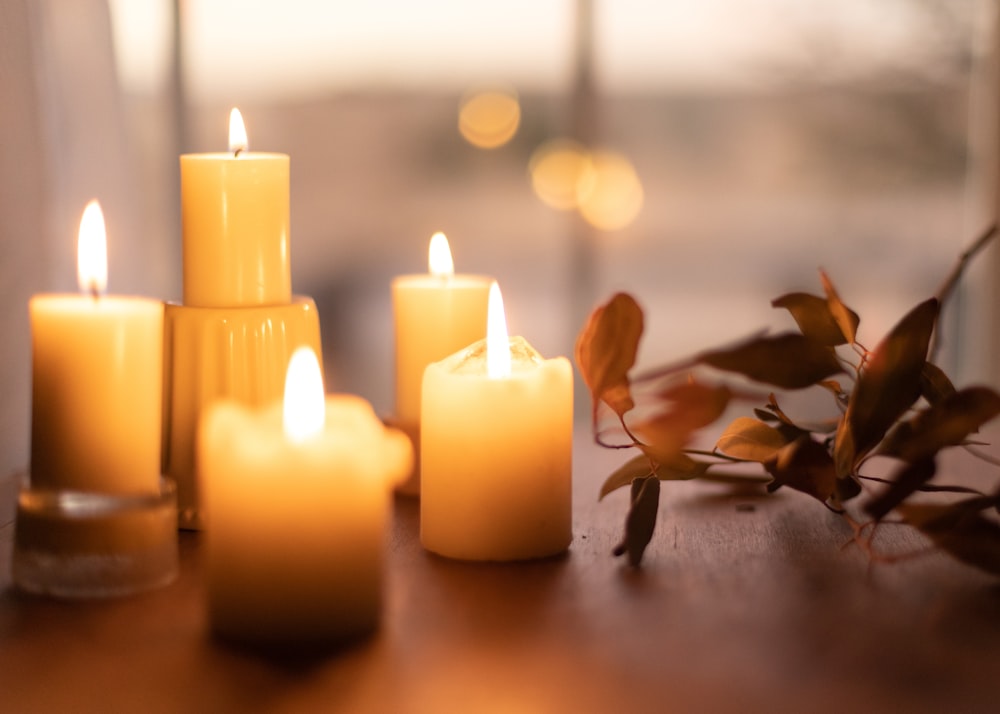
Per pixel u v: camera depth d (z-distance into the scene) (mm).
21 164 1173
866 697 835
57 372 936
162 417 1039
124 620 907
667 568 979
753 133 3150
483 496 982
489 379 977
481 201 4090
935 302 950
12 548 972
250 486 868
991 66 1978
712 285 3438
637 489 983
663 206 3248
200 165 1024
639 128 2967
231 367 1024
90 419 938
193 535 1036
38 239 1195
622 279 3453
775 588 950
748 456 1004
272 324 1030
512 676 851
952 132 2885
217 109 2791
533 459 983
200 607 924
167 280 2504
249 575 874
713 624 904
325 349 3465
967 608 925
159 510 949
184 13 2607
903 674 854
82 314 932
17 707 823
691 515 1074
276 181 1040
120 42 1426
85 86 1317
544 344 3510
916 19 2848
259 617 873
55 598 935
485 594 940
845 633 896
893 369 953
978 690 841
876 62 2904
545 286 4211
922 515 937
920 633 895
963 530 934
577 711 822
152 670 854
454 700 830
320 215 3664
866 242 3029
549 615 914
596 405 1002
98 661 864
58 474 942
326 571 872
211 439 884
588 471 1185
